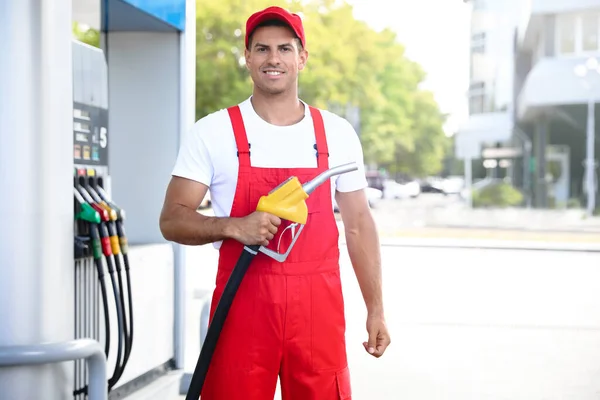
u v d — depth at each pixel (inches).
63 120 103.1
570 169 1595.7
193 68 170.9
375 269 97.1
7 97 97.4
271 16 89.4
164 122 165.8
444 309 314.2
